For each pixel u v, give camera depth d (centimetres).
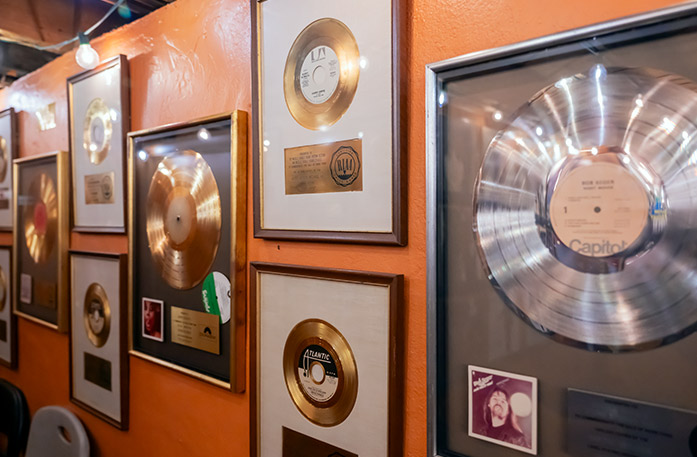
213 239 109
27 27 147
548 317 62
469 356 70
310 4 88
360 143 81
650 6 56
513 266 65
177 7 118
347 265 85
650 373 56
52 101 170
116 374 138
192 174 113
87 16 152
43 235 172
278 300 96
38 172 174
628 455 57
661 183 54
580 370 60
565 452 62
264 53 96
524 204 64
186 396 119
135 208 130
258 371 100
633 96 56
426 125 72
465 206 70
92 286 148
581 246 59
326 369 88
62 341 166
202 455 115
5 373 204
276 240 97
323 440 89
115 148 136
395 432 77
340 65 83
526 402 65
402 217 76
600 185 58
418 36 75
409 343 78
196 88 114
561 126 61
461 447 71
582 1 60
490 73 67
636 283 56
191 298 115
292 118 91
